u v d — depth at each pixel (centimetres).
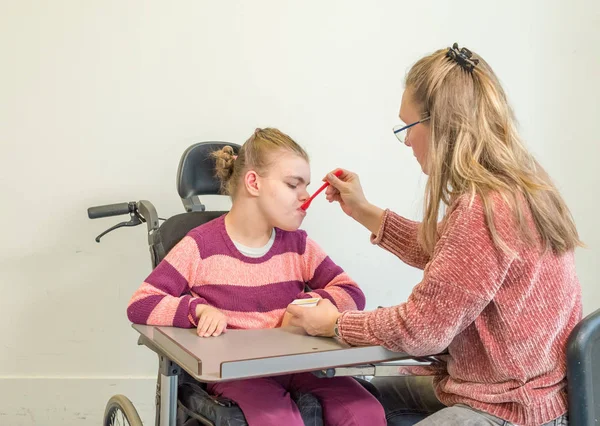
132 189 191
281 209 139
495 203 103
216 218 149
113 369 197
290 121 195
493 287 101
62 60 184
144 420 198
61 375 195
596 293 213
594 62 206
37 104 185
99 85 186
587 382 103
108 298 195
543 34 204
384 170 202
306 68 194
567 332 108
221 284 138
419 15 198
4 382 192
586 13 204
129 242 194
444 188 112
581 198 210
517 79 204
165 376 116
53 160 187
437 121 112
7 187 187
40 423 194
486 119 111
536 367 104
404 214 204
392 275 206
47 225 189
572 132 208
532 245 103
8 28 182
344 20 195
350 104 198
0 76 183
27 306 192
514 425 104
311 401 124
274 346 106
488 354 107
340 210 200
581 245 113
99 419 196
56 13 183
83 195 190
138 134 190
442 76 113
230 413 112
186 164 154
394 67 199
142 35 187
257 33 191
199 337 115
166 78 189
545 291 105
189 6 188
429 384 140
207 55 190
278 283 143
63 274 192
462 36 201
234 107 192
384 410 131
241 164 144
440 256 104
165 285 131
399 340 105
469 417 106
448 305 101
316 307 119
